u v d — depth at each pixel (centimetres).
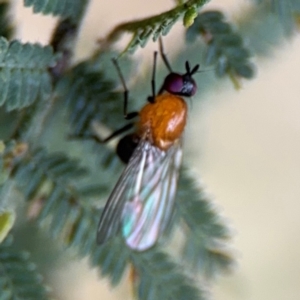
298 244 11
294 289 11
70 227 7
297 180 11
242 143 10
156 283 7
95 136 8
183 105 8
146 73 8
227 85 8
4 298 7
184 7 6
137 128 8
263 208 11
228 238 8
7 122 7
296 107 10
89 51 7
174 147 8
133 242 7
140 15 8
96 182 8
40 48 7
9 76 7
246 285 10
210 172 10
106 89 7
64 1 7
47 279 8
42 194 7
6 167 7
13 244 7
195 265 8
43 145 7
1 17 7
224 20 7
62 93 7
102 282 9
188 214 8
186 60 8
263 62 8
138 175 8
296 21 7
